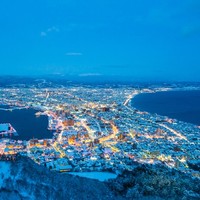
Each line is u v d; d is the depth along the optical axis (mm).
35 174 66562
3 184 58812
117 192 75938
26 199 57438
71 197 63750
